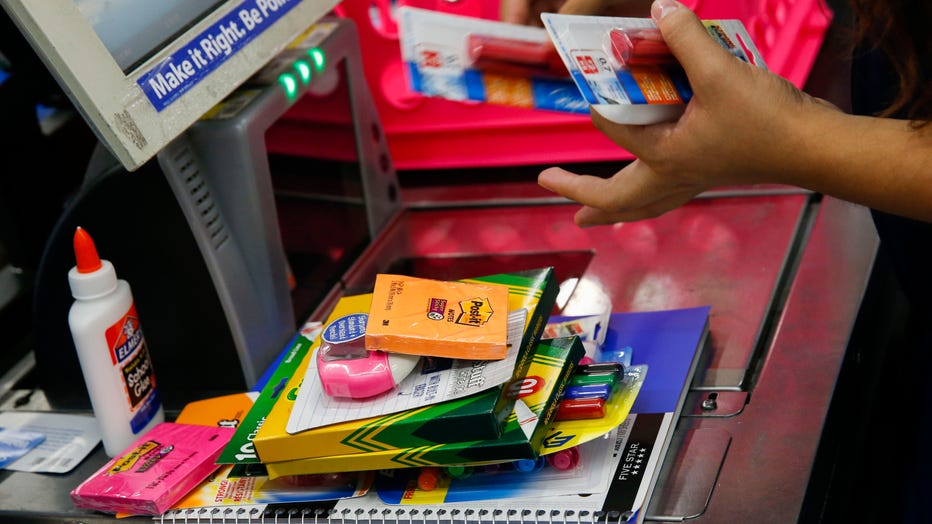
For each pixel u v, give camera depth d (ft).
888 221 3.91
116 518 3.50
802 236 4.79
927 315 4.13
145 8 3.48
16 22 3.12
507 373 3.18
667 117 3.06
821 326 4.06
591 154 5.56
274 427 3.29
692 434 3.52
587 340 3.93
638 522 3.12
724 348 4.02
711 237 4.87
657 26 3.05
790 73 5.45
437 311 3.37
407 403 3.21
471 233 5.24
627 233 5.02
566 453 3.32
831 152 2.90
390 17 5.40
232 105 4.09
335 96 4.79
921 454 3.94
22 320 4.86
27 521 3.60
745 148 2.98
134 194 3.84
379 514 3.27
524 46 3.15
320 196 4.70
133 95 3.34
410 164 5.75
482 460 3.15
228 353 4.10
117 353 3.71
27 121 4.95
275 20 3.95
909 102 3.26
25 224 5.01
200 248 3.90
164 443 3.69
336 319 3.51
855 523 4.22
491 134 5.63
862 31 3.08
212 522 3.40
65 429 4.08
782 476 3.29
